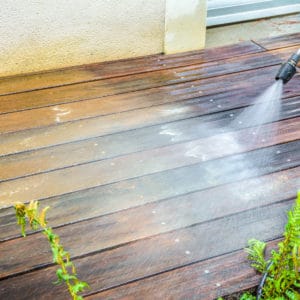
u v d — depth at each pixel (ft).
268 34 11.36
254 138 7.47
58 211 6.04
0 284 5.05
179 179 6.59
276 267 4.78
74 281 4.73
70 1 9.08
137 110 8.27
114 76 9.43
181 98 8.63
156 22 9.95
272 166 6.85
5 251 5.44
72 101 8.55
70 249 5.47
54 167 6.86
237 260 5.34
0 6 8.69
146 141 7.42
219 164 6.89
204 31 10.39
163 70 9.66
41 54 9.46
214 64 9.87
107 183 6.53
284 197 6.26
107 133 7.63
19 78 9.34
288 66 6.28
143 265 5.27
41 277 5.13
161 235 5.66
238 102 8.46
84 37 9.59
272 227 5.78
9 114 8.16
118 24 9.69
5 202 6.22
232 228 5.76
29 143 7.39
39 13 9.00
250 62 9.91
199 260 5.33
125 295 4.93
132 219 5.90
